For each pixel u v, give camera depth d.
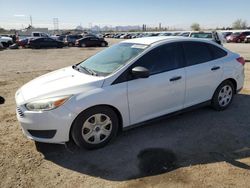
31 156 3.89
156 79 4.37
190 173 3.39
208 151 3.94
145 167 3.56
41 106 3.70
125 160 3.75
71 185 3.23
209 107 5.76
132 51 4.53
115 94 3.97
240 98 6.46
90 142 3.97
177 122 4.99
